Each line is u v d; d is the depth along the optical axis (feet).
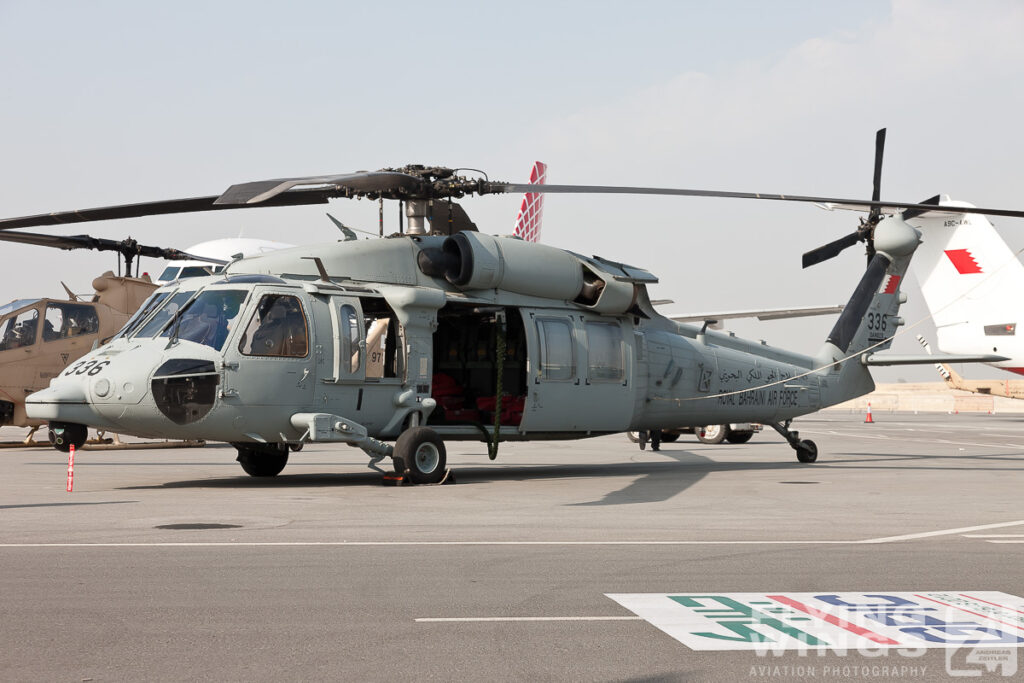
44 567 27.27
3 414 86.12
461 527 36.29
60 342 86.43
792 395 76.18
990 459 82.07
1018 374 153.58
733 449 99.66
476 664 18.24
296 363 50.67
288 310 51.13
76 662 18.12
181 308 50.42
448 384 62.34
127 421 48.21
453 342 62.85
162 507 41.55
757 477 61.77
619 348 63.87
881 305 82.43
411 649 19.24
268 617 21.76
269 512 40.16
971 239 154.20
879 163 79.97
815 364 78.59
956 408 328.49
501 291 58.70
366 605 23.04
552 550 31.04
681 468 70.28
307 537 33.30
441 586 25.29
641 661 18.54
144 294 93.25
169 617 21.67
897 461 79.41
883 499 48.24
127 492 48.39
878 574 27.37
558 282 60.49
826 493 51.21
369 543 32.07
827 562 29.27
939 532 36.06
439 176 54.49
